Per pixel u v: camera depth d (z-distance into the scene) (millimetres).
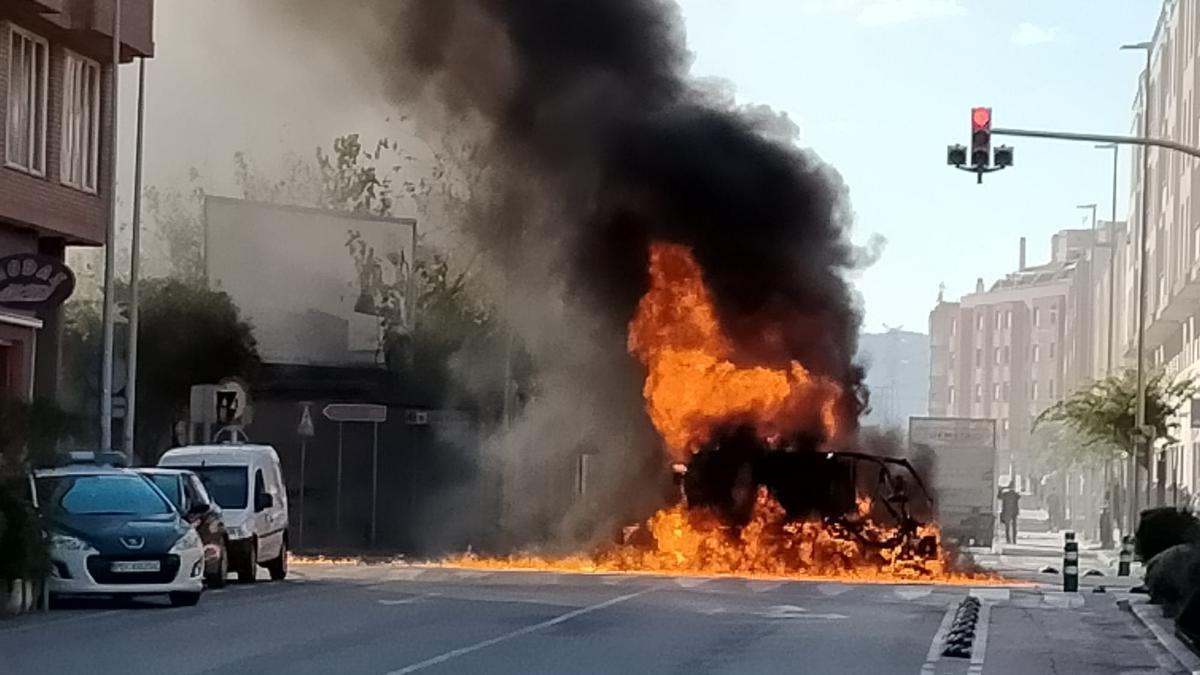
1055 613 27422
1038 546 69750
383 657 17766
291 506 45250
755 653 19156
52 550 23594
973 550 52656
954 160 30141
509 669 16781
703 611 25250
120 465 28062
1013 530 72438
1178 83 74000
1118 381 69312
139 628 21266
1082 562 53375
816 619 24266
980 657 19625
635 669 17047
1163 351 86188
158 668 16516
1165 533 33469
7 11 31656
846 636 21641
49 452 25609
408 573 34812
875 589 32438
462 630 21172
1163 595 26547
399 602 25938
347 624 21938
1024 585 36312
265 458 31859
